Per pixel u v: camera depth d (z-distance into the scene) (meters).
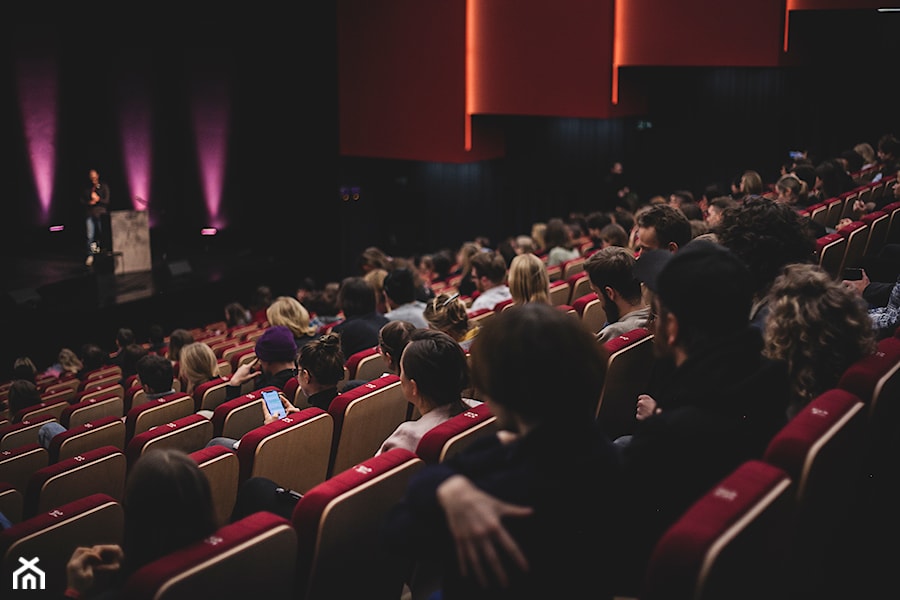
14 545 2.71
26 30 16.17
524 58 12.73
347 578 2.41
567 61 12.29
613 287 3.63
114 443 4.99
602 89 12.02
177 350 8.17
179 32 17.05
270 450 3.33
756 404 1.82
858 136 13.58
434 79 13.89
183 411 5.23
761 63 10.93
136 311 14.41
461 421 2.64
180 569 1.85
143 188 17.73
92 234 15.80
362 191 17.58
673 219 4.06
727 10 11.05
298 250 16.84
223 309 15.88
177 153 17.66
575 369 1.47
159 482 1.97
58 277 14.82
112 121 17.27
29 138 16.58
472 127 13.81
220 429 4.28
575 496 1.47
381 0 14.34
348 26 14.84
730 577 1.50
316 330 5.81
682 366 1.88
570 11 12.14
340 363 3.95
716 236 3.18
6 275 14.92
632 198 12.46
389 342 3.80
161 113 17.55
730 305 1.85
